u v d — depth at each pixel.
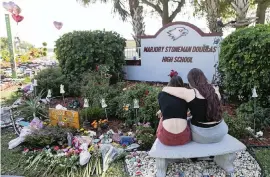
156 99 4.54
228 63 5.15
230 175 3.21
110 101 5.24
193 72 3.21
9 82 9.19
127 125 4.77
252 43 4.64
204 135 3.11
